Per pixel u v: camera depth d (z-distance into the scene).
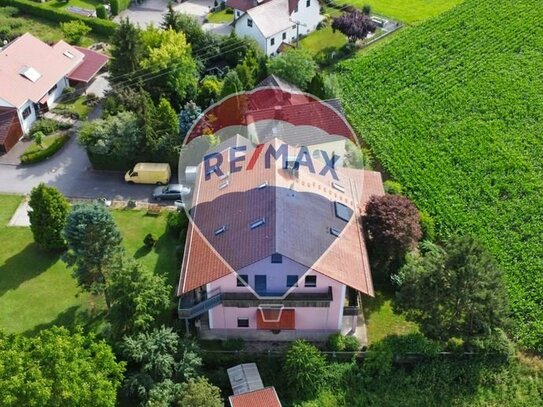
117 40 74.69
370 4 104.50
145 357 46.31
